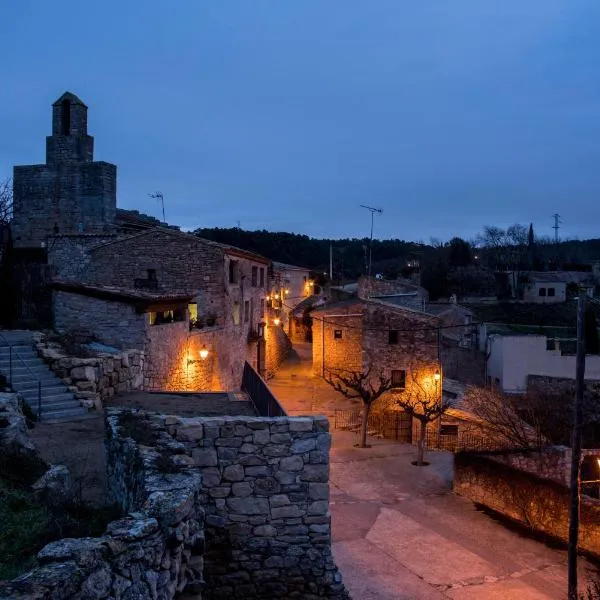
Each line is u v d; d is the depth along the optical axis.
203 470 7.40
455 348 32.16
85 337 16.34
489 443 19.64
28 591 3.30
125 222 31.69
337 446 23.77
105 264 25.20
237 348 26.62
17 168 29.72
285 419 7.58
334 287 55.97
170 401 13.41
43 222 29.52
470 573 13.85
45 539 4.87
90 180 29.44
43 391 12.99
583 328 13.20
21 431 8.48
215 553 7.35
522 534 16.58
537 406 23.55
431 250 80.31
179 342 19.16
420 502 18.55
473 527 16.81
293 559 7.47
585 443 22.08
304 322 52.56
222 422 7.48
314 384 31.70
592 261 82.56
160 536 4.64
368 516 17.09
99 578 3.81
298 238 98.50
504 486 17.81
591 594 12.13
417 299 38.50
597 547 15.22
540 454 17.11
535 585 13.50
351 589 12.62
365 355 27.52
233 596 7.33
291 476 7.54
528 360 27.64
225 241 88.62
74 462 9.02
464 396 24.28
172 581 4.82
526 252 78.56
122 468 6.84
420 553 14.77
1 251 24.78
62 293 17.22
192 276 24.53
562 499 16.22
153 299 16.80
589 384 25.25
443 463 22.45
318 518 7.54
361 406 28.06
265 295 33.78
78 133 29.72
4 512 5.45
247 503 7.45
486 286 60.09
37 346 14.80
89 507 6.11
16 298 24.48
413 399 26.12
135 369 15.56
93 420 12.04
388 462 22.28
